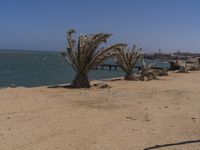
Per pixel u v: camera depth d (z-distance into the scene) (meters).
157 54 149.00
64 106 11.16
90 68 18.09
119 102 12.46
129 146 6.63
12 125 8.14
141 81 23.41
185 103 12.53
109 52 18.42
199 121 9.06
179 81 23.72
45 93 14.79
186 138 7.29
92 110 10.55
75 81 18.09
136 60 24.89
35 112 9.91
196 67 43.62
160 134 7.60
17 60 112.50
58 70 58.19
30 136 7.19
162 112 10.47
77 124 8.43
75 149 6.37
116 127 8.21
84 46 18.03
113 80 24.12
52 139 7.00
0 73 46.34
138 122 8.85
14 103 11.49
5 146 6.45
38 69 60.62
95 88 17.70
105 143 6.80
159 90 17.12
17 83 30.00
